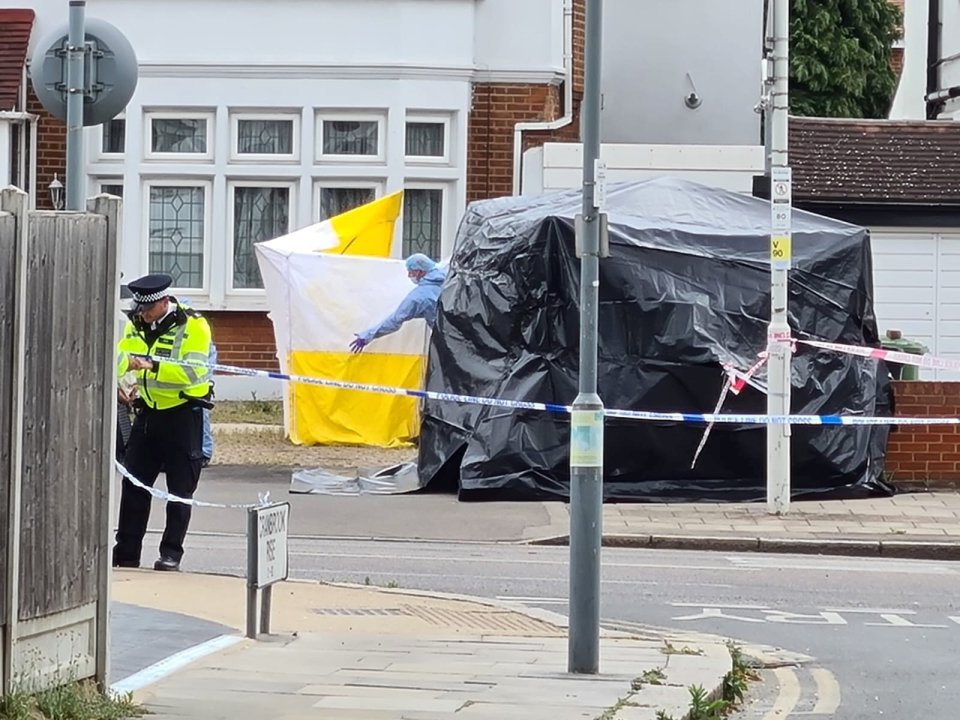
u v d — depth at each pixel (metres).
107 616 7.10
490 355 16.75
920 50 36.38
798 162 23.55
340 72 22.83
